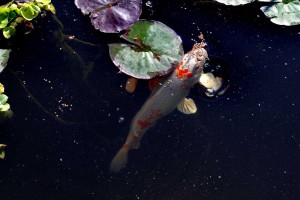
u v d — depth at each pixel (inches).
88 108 93.2
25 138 91.7
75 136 92.0
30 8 93.8
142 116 91.4
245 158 93.0
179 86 92.1
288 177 92.7
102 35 96.3
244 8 100.7
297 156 93.6
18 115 92.4
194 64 92.3
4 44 95.6
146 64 92.2
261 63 97.3
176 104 92.7
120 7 94.7
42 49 95.7
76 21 97.2
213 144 93.2
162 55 92.9
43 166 90.7
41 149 91.4
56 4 98.0
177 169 91.8
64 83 94.2
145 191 90.7
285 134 94.3
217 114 94.5
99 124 92.7
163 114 92.1
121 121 92.7
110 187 90.5
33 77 94.3
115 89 94.0
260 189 92.0
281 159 93.3
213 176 92.0
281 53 98.3
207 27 98.7
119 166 91.1
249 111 95.0
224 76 96.1
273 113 95.1
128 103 93.5
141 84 94.2
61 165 90.9
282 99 95.9
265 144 93.7
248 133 94.0
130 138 91.8
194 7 100.0
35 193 89.5
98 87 94.1
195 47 95.1
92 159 91.3
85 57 95.3
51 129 92.2
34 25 96.7
